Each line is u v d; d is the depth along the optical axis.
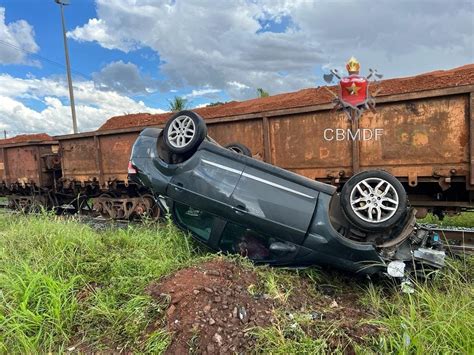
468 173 5.46
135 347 3.16
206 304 3.35
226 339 3.05
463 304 3.36
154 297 3.65
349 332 3.08
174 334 3.14
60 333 3.39
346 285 4.53
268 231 4.41
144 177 5.10
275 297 3.63
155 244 5.36
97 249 5.13
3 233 6.19
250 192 4.45
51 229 5.89
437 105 5.65
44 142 11.97
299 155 6.95
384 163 6.14
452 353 2.79
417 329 3.04
